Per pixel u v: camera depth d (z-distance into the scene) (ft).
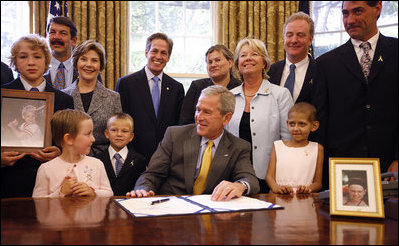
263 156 8.03
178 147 6.60
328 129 7.50
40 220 3.84
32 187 6.57
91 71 8.77
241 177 6.25
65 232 3.38
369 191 4.11
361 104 7.11
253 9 15.66
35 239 3.15
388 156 6.92
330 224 3.75
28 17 15.48
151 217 4.02
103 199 5.20
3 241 3.09
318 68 7.71
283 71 9.28
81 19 14.60
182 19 16.53
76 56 8.79
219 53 9.66
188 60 16.56
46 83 7.02
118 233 3.36
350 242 3.14
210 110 6.22
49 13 13.47
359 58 7.29
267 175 7.68
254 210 4.43
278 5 15.74
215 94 6.30
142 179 6.41
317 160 7.61
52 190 6.22
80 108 8.61
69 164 6.52
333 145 7.34
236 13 15.75
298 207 4.66
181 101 10.59
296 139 7.70
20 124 6.05
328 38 16.07
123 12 15.11
